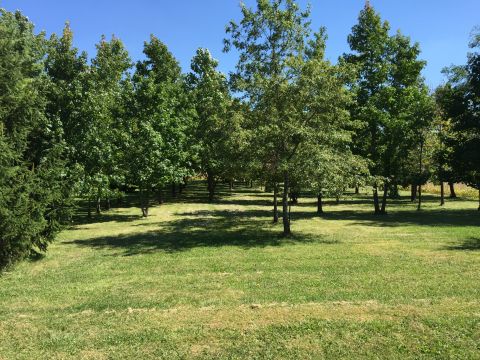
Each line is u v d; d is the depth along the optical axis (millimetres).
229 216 25094
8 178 10297
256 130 14961
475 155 25109
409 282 8812
